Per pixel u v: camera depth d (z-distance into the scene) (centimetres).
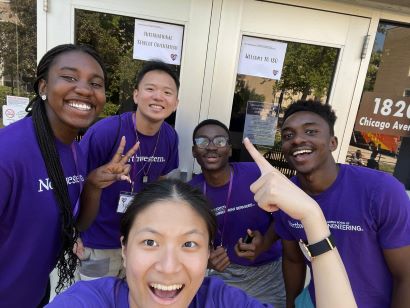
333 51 261
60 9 235
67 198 130
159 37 245
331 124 141
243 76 257
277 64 258
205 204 99
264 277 201
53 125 130
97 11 237
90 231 205
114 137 194
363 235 133
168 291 92
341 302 93
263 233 198
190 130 258
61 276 146
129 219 98
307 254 99
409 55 268
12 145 115
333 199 137
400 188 131
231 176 196
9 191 113
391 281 138
